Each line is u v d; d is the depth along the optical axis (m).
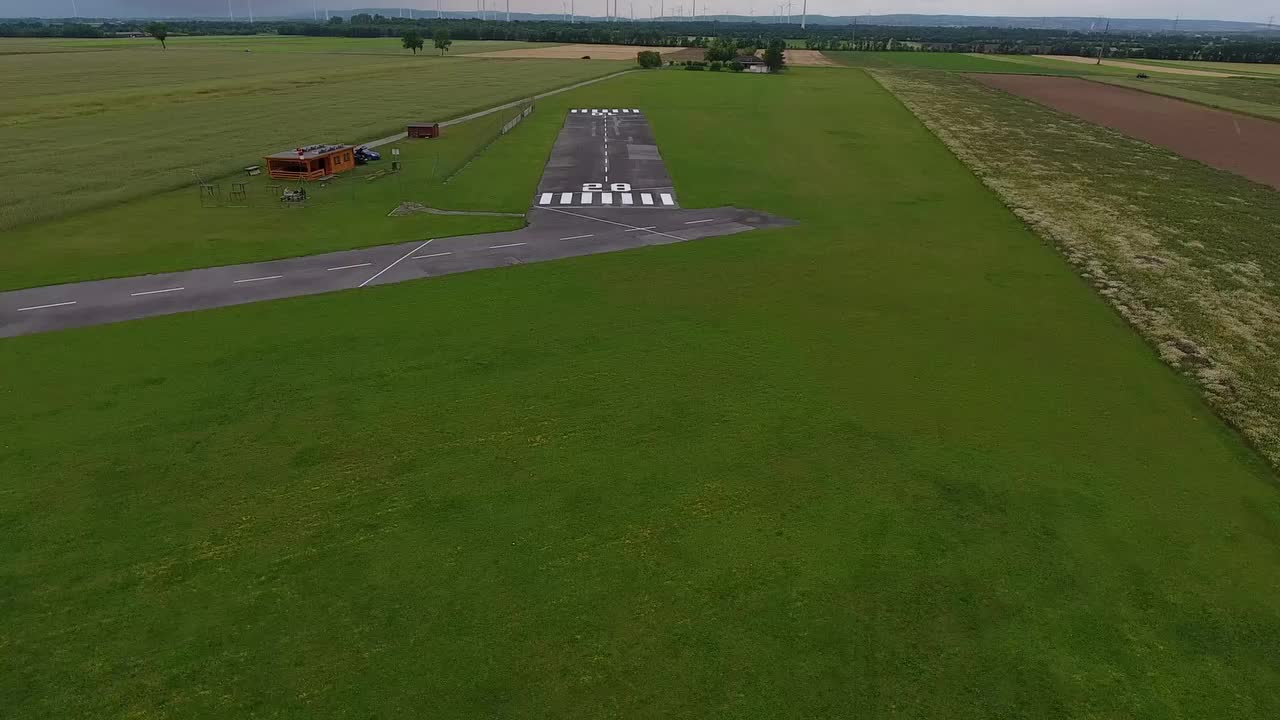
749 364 28.52
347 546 18.80
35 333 29.53
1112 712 15.12
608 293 35.16
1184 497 21.66
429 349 29.02
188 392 25.45
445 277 36.78
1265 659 16.47
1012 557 19.11
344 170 59.19
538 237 43.66
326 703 14.75
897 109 98.69
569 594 17.50
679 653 16.09
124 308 32.16
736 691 15.27
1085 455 23.52
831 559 18.83
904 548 19.28
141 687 14.98
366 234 43.53
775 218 48.59
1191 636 16.98
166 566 18.02
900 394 26.72
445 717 14.52
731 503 20.73
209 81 121.44
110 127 75.94
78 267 36.88
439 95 107.19
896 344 30.64
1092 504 21.20
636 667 15.73
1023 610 17.52
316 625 16.50
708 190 55.81
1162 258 41.88
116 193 50.06
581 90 118.75
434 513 20.02
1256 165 69.00
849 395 26.53
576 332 30.84
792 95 113.38
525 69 153.12
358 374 26.94
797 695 15.23
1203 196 56.50
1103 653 16.45
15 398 24.77
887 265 40.00
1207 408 26.59
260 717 14.45
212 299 33.41
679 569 18.34
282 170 55.78
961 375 28.25
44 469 21.25
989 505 21.02
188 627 16.39
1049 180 60.44
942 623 17.06
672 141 75.31
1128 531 20.17
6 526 19.06
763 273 38.34
